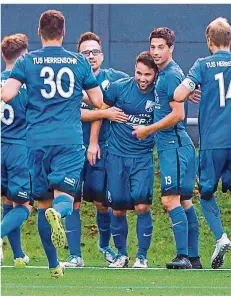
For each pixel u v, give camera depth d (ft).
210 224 78.23
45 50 67.46
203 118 77.36
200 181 77.92
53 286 67.41
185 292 64.75
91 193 83.71
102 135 83.56
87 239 97.76
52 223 65.16
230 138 77.05
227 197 104.27
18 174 74.84
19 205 75.10
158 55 78.64
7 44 75.97
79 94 67.77
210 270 78.48
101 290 65.41
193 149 79.97
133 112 80.18
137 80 79.77
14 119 74.79
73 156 66.90
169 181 78.84
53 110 66.95
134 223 100.07
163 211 102.22
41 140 66.85
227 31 76.89
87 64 68.28
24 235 98.63
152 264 86.53
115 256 82.69
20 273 76.02
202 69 76.84
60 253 93.04
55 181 66.49
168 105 78.89
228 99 76.89
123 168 80.79
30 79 67.15
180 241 79.66
